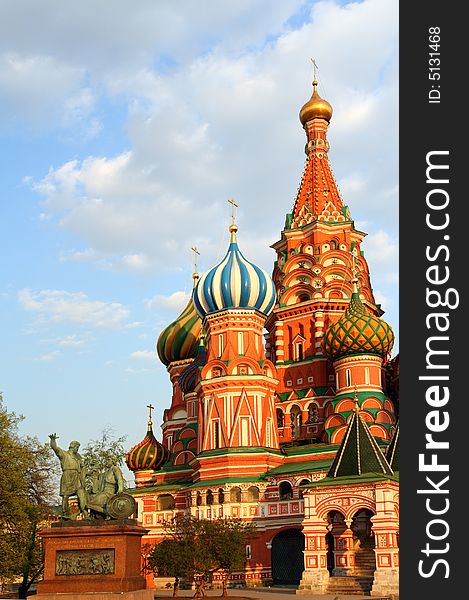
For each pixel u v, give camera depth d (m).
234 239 67.25
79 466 32.69
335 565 49.09
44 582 30.02
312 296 70.62
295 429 67.44
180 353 80.94
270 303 66.12
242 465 59.31
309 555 45.94
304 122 81.00
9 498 41.22
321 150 79.12
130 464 75.12
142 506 67.62
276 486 57.69
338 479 46.53
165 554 40.22
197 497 60.50
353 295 64.69
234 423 60.88
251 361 62.81
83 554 30.28
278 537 56.59
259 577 55.09
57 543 30.62
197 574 41.66
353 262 73.44
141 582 30.78
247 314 64.56
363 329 61.44
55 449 32.78
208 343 65.94
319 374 67.38
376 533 43.53
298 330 71.19
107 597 28.36
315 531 46.12
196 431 71.25
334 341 62.44
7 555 41.06
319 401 66.12
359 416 49.09
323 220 74.12
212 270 66.50
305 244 74.00
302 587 45.25
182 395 79.44
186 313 82.50
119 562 29.94
